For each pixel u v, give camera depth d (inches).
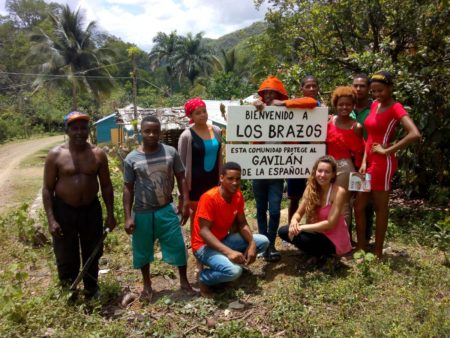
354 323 144.6
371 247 211.2
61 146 160.1
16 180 624.7
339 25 338.3
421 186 315.6
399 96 253.4
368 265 172.1
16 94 2020.2
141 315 156.5
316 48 358.3
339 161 191.2
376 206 187.2
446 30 278.7
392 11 300.8
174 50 2230.6
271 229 197.6
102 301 169.6
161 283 188.9
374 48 324.8
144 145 165.8
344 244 183.2
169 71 2269.9
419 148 285.6
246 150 191.8
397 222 253.6
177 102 1664.6
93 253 165.5
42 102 1895.9
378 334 136.1
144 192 165.0
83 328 148.9
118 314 159.8
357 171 192.5
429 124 266.2
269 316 152.2
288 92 335.9
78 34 1370.6
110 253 230.5
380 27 319.0
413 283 169.6
